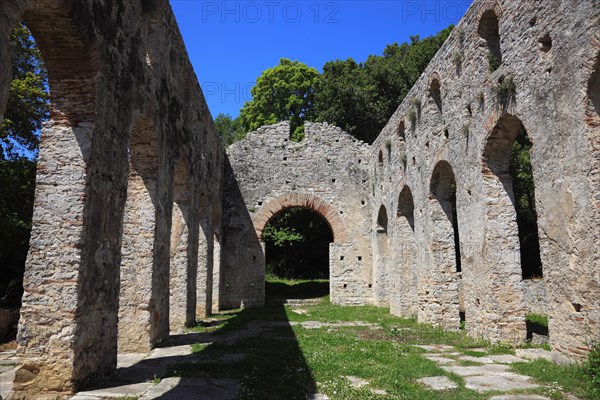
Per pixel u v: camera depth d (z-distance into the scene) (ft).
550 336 26.08
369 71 104.99
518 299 33.06
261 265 71.67
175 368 25.09
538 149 27.32
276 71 118.42
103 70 22.68
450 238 44.96
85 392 20.22
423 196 47.34
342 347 32.40
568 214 24.59
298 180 74.08
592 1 22.81
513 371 24.84
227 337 37.37
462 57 38.37
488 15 34.65
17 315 47.24
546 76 26.66
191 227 44.91
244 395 19.89
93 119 21.72
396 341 36.06
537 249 77.87
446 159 41.52
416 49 102.58
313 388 21.66
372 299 70.85
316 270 108.88
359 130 103.19
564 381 21.39
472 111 36.27
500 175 34.65
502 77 31.50
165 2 34.24
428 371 24.49
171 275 42.96
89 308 21.48
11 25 16.06
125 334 30.81
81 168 21.21
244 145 74.79
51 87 21.84
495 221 33.96
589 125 23.24
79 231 20.70
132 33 27.14
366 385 22.31
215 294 65.87
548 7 26.50
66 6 19.06
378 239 68.74
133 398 19.49
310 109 119.44
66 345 19.99
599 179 22.75
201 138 51.57
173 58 37.45
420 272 47.75
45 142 21.40
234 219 72.54
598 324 22.44
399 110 56.44
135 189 32.35
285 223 105.50
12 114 53.21
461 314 54.54
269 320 51.03
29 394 19.67
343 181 74.38
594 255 22.74
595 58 22.63
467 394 20.24
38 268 20.44
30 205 54.75
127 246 31.73
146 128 31.63
